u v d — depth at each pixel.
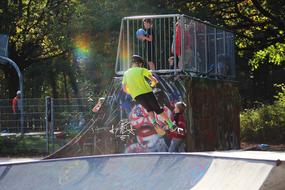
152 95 11.77
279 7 25.38
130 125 13.70
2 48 22.16
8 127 18.22
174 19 13.50
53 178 8.36
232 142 16.45
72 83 38.38
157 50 14.30
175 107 12.87
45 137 17.66
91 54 23.91
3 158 16.73
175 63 13.41
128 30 14.09
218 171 7.17
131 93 11.88
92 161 8.52
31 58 36.94
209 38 15.27
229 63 16.88
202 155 7.68
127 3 22.48
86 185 8.01
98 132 14.02
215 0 26.31
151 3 23.31
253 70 37.09
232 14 28.41
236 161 7.07
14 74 36.53
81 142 14.02
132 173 8.01
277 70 39.94
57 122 17.61
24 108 18.12
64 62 37.00
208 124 14.56
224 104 15.95
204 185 7.05
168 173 7.73
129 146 13.70
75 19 24.41
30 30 34.53
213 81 15.14
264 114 23.14
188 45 13.68
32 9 33.22
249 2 28.19
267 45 29.14
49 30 30.12
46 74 39.38
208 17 25.05
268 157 6.90
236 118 16.97
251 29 28.88
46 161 8.73
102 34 23.30
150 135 13.43
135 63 11.87
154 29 14.37
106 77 23.38
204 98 14.42
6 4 31.80
